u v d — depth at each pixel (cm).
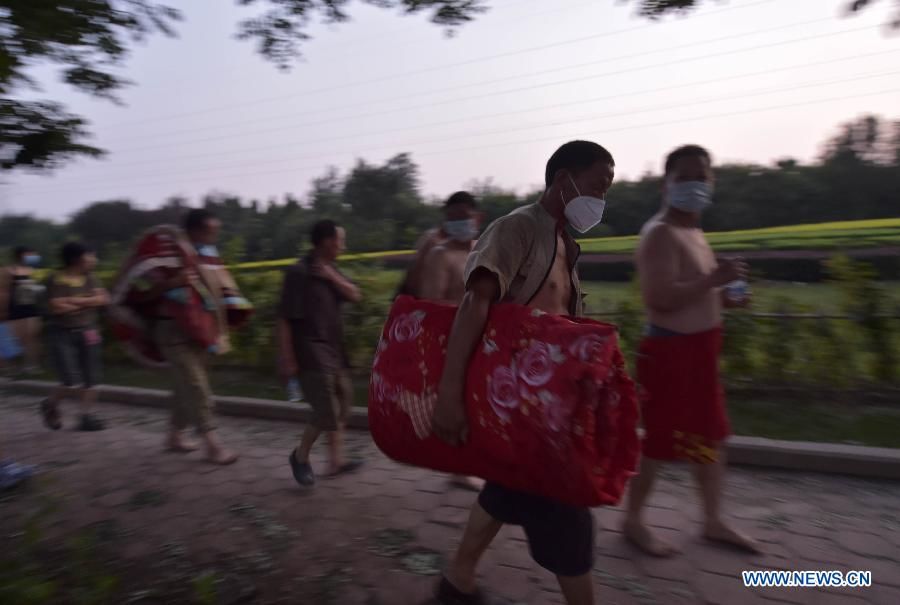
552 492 208
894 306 577
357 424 555
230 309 509
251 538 353
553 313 238
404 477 436
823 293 667
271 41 443
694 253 311
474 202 382
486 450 213
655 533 343
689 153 309
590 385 198
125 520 382
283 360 420
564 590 242
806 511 369
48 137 403
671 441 311
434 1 422
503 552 326
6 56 338
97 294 593
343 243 437
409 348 234
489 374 212
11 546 351
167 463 484
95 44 388
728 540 327
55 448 538
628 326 616
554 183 237
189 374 475
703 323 307
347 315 719
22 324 802
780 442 439
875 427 501
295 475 424
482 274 218
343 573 312
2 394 749
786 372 589
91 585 288
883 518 359
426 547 337
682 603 280
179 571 318
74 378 581
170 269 469
